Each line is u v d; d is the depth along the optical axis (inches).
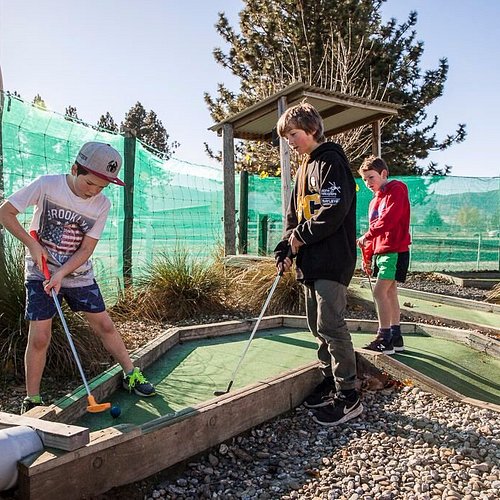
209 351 176.2
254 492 105.2
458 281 365.4
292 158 408.2
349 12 650.8
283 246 140.6
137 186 252.4
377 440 127.1
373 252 175.9
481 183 437.4
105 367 151.6
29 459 85.7
